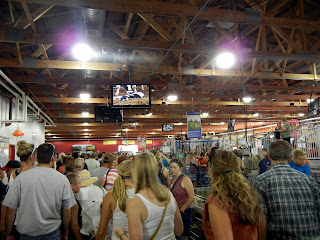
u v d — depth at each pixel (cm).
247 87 1306
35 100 1384
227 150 208
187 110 1939
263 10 773
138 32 958
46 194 270
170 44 763
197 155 1242
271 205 223
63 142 3669
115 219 262
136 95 977
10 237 270
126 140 3756
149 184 202
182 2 738
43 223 266
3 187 389
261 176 240
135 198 196
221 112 2086
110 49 827
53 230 272
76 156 760
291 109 1994
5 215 272
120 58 922
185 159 946
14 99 1098
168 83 1213
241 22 636
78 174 372
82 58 707
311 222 216
